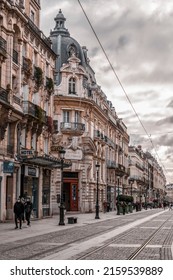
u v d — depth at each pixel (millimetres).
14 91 37219
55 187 58625
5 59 34562
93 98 67375
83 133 62344
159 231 28484
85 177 62156
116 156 88875
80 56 65500
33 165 40969
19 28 37438
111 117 84000
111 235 25188
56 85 61656
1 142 34281
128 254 16516
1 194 34219
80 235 25016
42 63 44562
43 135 45156
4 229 28703
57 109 61188
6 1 34344
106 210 67250
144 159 155750
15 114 35969
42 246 19062
